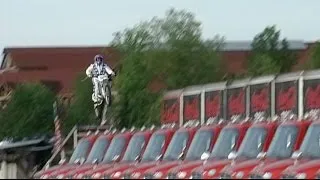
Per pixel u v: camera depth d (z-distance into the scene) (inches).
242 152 2773.1
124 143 3700.8
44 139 5492.1
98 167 3543.3
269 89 3831.2
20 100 6441.9
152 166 3100.4
